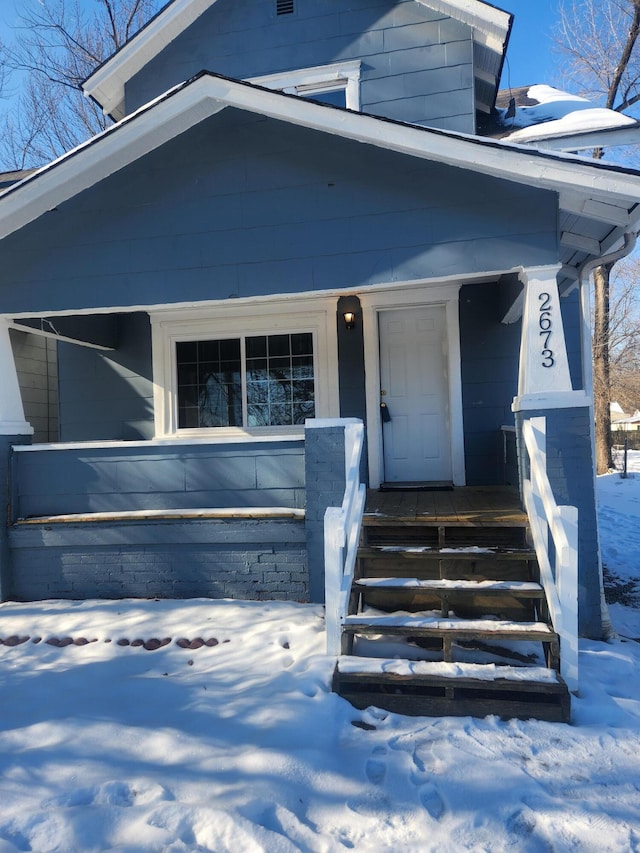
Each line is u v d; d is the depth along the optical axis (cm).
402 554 438
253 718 320
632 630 503
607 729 312
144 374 743
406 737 305
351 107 689
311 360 708
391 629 364
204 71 485
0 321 568
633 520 1067
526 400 471
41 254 550
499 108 818
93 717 329
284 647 414
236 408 721
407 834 237
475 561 455
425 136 464
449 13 668
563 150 625
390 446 698
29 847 229
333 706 328
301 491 520
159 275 533
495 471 673
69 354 762
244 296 520
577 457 463
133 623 467
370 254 498
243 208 520
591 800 255
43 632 463
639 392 2830
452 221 483
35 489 556
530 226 469
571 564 353
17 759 287
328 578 379
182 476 536
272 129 513
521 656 398
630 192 433
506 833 236
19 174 820
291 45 712
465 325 681
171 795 259
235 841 229
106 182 539
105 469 547
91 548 541
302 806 253
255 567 518
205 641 434
